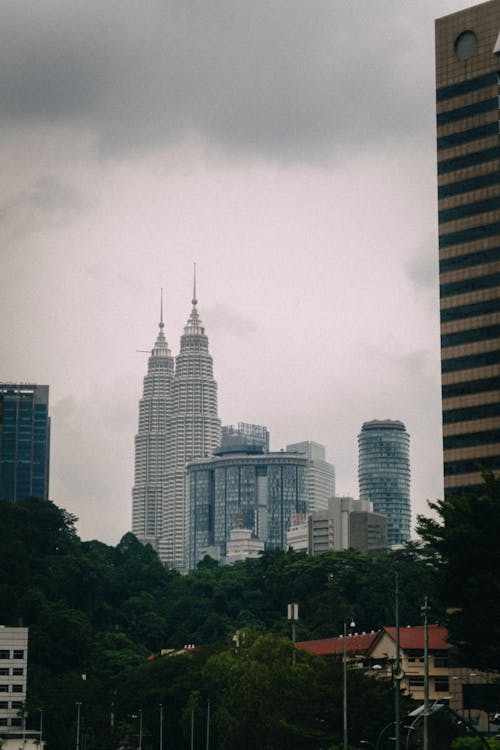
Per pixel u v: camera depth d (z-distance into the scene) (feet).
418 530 543.80
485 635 520.01
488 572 518.78
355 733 636.89
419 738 554.87
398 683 531.91
